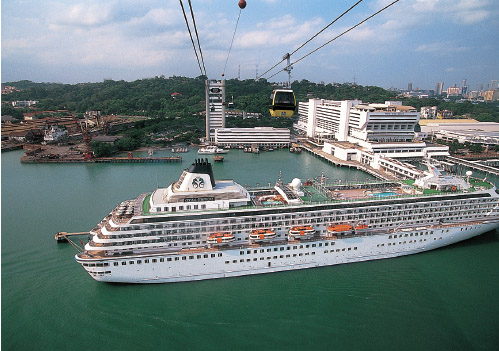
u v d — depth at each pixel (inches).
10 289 2287.2
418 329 1999.3
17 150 7623.0
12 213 3612.2
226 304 2193.7
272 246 2429.9
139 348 1859.0
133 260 2251.5
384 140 7130.9
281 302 2215.8
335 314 2113.7
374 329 1999.3
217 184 2650.1
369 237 2600.9
